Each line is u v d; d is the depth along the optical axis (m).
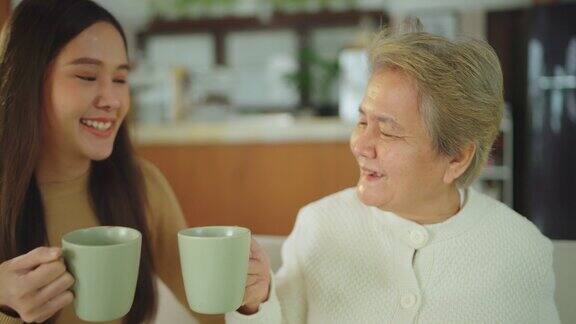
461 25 4.73
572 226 3.87
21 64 0.77
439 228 0.83
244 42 5.09
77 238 0.55
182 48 5.16
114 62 0.80
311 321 0.88
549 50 3.79
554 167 3.87
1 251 0.80
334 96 4.62
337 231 0.89
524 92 4.48
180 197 2.59
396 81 0.72
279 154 2.53
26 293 0.51
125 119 0.92
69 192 0.89
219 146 2.55
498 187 4.34
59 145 0.83
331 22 4.88
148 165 1.04
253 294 0.69
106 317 0.52
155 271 0.96
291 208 2.55
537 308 0.85
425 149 0.74
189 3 4.96
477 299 0.81
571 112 3.78
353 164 2.50
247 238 0.57
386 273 0.84
